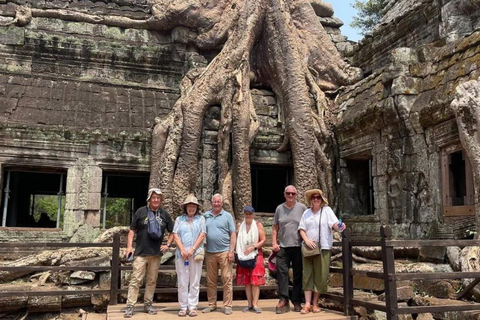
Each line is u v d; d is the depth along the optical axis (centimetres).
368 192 1119
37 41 1179
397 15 1216
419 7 1088
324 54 1211
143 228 607
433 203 831
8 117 986
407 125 885
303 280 605
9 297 674
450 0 973
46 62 1192
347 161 1111
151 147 1035
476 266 641
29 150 958
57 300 686
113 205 2522
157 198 612
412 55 920
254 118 1055
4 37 1160
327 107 1120
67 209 975
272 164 1098
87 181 991
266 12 1141
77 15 1245
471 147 700
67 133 983
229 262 606
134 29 1284
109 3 1338
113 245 675
